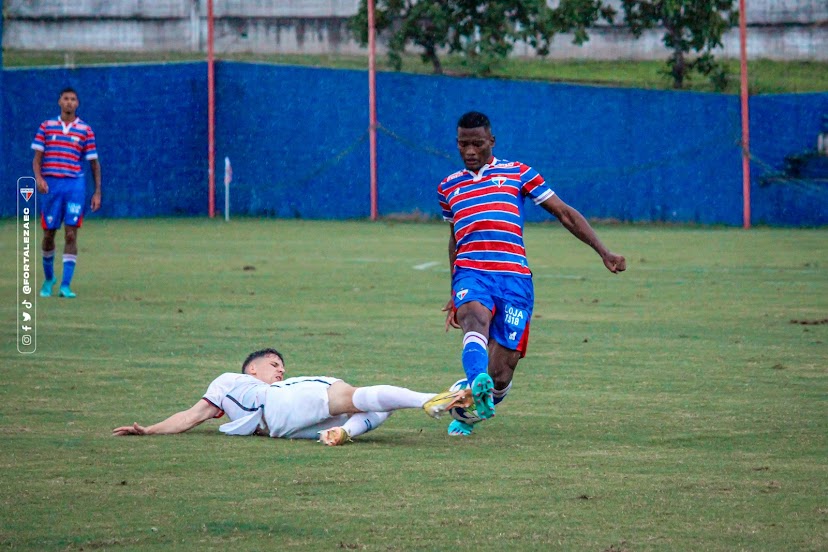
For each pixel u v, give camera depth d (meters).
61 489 12.90
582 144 75.56
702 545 10.78
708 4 75.88
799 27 75.56
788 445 15.44
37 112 77.88
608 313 31.25
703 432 16.33
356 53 81.44
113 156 79.31
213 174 79.88
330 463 14.30
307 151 78.81
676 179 74.69
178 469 13.93
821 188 72.12
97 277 41.16
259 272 43.09
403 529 11.32
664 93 74.31
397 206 77.69
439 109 76.69
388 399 15.42
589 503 12.32
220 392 16.28
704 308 32.34
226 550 10.66
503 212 16.59
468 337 15.79
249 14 81.88
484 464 14.28
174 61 80.75
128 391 19.69
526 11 78.62
